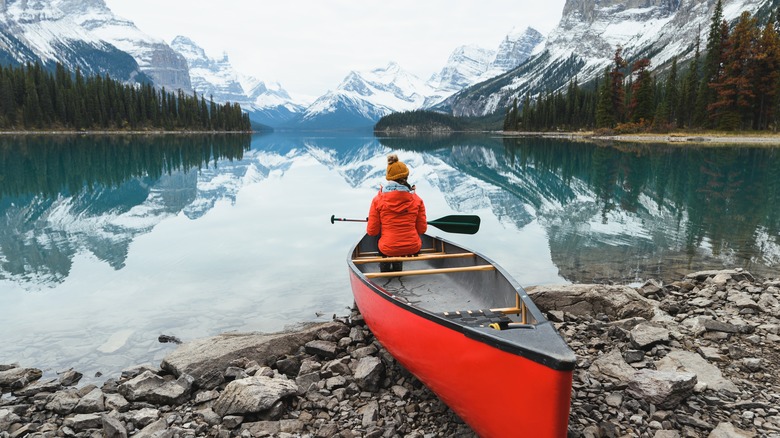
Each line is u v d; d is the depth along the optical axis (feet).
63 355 19.93
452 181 83.76
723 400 14.52
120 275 30.91
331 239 41.34
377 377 16.43
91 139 250.16
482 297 19.80
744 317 21.58
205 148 195.72
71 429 14.26
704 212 51.88
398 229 21.31
